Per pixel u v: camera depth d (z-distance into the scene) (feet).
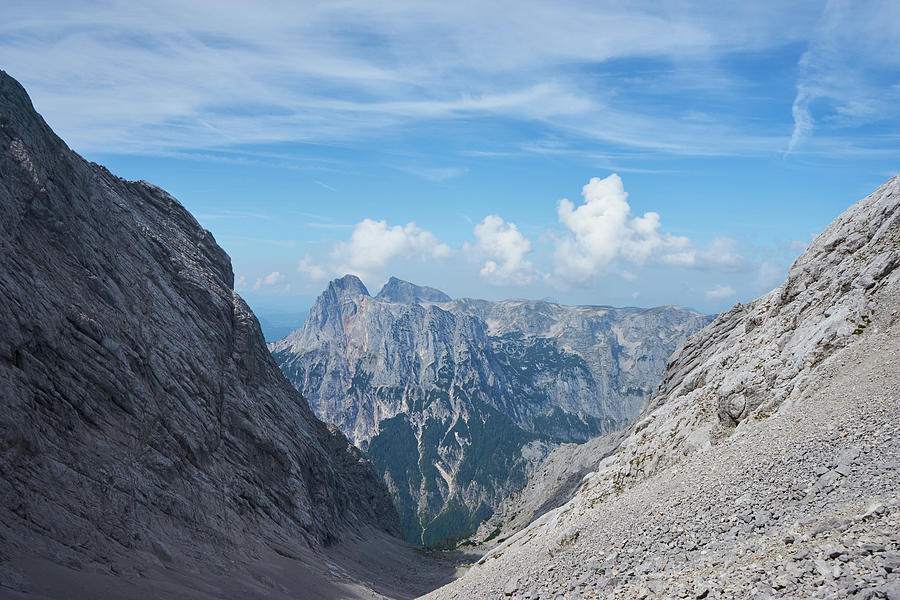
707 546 87.71
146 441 212.64
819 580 57.21
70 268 216.13
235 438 293.84
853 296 159.02
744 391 163.94
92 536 157.99
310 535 313.53
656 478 161.89
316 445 453.17
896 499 71.05
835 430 107.24
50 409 175.22
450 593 167.63
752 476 108.68
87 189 249.55
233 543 224.33
